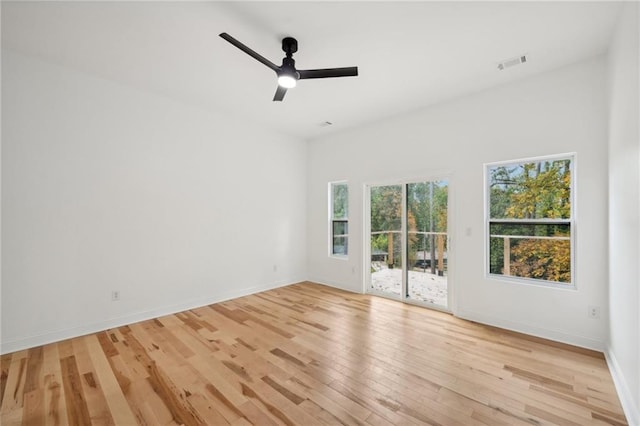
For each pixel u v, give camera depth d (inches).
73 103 121.1
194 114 159.6
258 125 191.3
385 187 180.5
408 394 81.9
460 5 82.0
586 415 73.3
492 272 135.9
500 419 71.8
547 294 117.6
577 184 111.3
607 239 104.6
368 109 161.0
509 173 131.6
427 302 159.3
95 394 82.6
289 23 90.3
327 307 158.7
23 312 109.9
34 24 91.6
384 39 98.0
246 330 127.3
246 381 88.6
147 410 75.9
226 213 174.7
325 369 95.0
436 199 156.4
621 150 85.1
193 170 159.5
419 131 159.9
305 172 225.5
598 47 101.7
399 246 172.7
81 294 123.0
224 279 173.2
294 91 139.0
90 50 106.8
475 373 92.1
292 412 74.8
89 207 125.3
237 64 116.4
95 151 126.9
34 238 112.3
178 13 86.4
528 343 113.1
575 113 111.8
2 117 106.1
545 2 80.3
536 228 124.1
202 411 75.4
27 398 80.6
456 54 106.7
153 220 144.3
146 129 141.9
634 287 73.1
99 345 113.0
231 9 84.3
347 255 201.5
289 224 213.2
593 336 107.7
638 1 69.0
